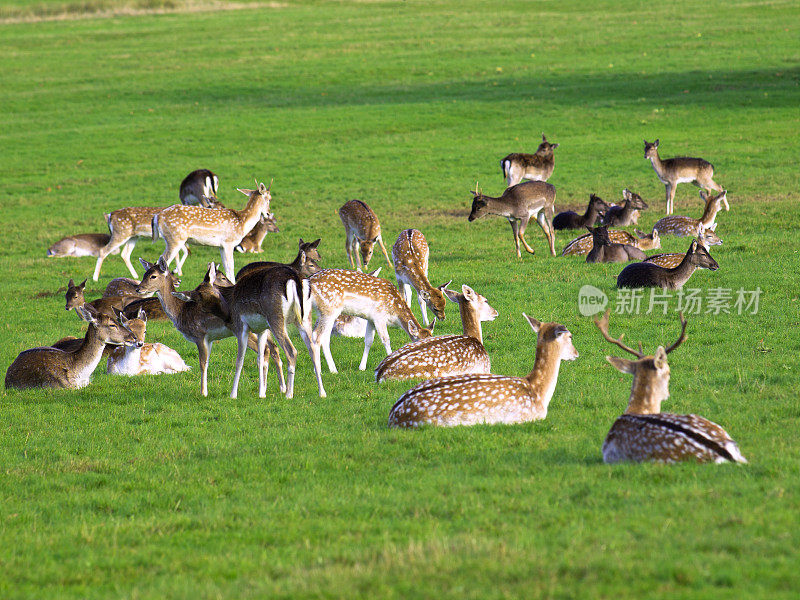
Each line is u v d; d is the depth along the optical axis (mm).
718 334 26172
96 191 63969
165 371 26922
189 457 17719
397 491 14547
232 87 103625
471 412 18078
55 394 24266
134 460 17734
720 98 86250
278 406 21672
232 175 67562
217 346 30312
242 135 81438
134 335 25328
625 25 135000
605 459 15516
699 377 21672
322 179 65625
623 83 95438
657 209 52406
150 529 13508
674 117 80250
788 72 95000
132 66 118312
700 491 13078
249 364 27312
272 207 57500
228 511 14133
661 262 34156
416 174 65812
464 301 23109
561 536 11750
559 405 19750
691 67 101375
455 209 55406
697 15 139125
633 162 65938
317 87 102375
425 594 10117
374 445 17281
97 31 150250
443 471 15414
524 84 98688
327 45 130500
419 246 30641
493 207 40625
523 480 14469
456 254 42875
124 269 44969
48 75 113062
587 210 48219
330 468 16219
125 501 15102
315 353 22625
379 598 10109
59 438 19781
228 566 11625
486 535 12148
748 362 22875
